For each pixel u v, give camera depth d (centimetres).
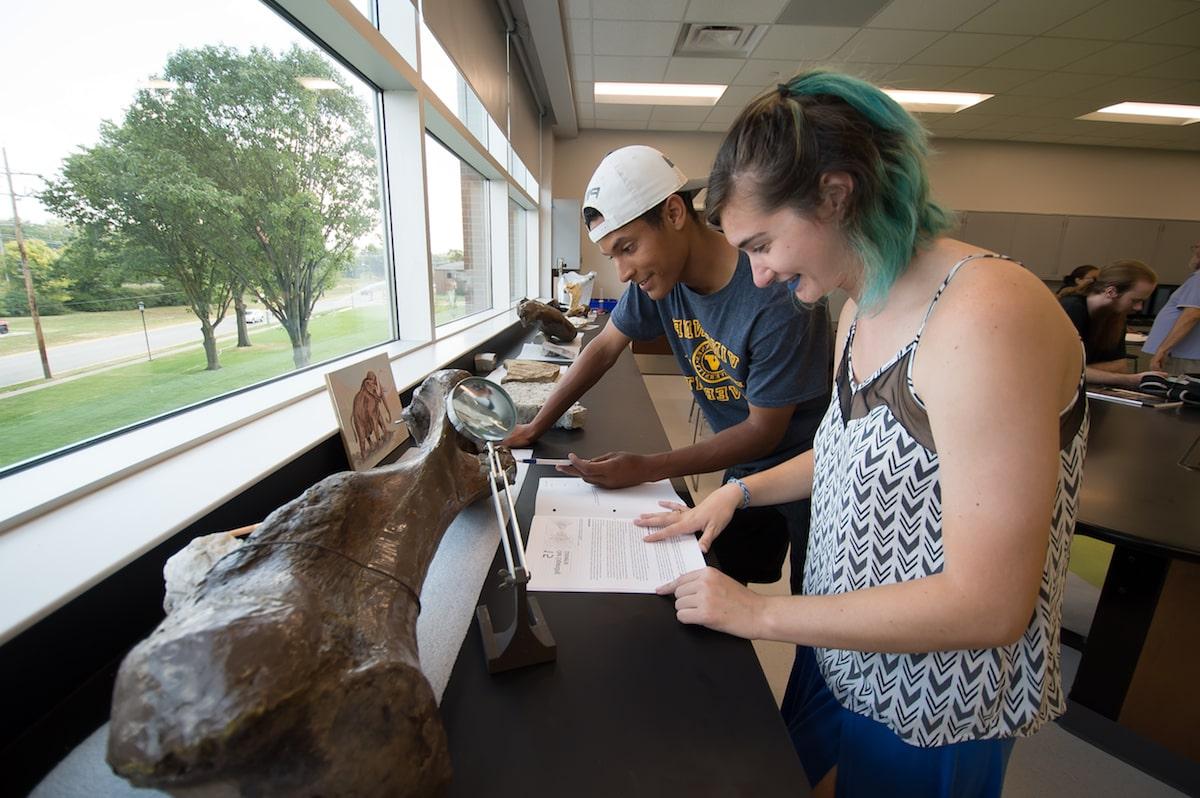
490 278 399
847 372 67
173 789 31
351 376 97
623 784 44
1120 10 320
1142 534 105
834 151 47
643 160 95
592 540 79
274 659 32
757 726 49
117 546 55
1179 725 128
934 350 48
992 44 368
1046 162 622
